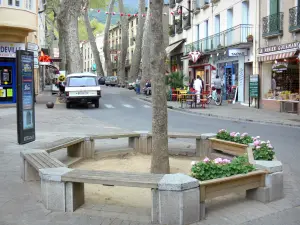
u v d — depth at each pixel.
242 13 25.78
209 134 8.65
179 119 17.86
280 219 4.88
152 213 4.65
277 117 18.14
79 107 23.81
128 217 4.87
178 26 40.22
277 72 21.94
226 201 5.51
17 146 9.51
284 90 21.28
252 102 24.38
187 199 4.56
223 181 4.89
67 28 27.19
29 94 10.02
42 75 50.03
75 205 5.12
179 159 8.51
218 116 19.19
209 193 4.83
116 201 5.57
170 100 29.23
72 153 8.48
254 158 6.00
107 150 8.92
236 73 27.47
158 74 6.46
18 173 6.99
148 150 9.10
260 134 12.88
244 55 25.42
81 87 22.94
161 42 6.38
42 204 5.31
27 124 10.01
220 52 28.62
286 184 6.50
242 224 4.69
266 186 5.50
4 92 23.70
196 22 35.09
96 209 5.16
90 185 6.42
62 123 15.56
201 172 4.92
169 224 4.54
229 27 28.42
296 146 10.42
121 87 54.59
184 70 39.00
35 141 10.31
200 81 23.97
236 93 27.05
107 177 4.82
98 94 23.06
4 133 12.05
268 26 22.02
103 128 14.16
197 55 30.73
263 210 5.18
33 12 23.08
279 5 21.41
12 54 23.41
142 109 22.92
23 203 5.37
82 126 14.70
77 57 27.39
